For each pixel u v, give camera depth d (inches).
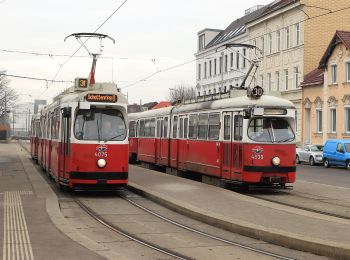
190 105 983.0
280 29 2171.5
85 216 550.6
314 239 392.5
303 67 2006.6
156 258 363.6
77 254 358.9
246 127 745.6
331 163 1520.7
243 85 1064.8
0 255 351.6
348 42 1718.8
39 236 420.5
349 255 355.6
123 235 449.4
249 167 739.4
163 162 1131.3
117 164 692.1
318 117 1903.3
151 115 1256.2
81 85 744.3
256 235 435.5
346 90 1722.4
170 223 513.0
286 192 770.8
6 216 510.9
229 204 593.9
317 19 2015.3
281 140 751.7
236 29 2775.6
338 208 602.9
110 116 701.9
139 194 730.2
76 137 684.7
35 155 1418.6
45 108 1108.5
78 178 681.0
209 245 409.4
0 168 1148.5
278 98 765.3
